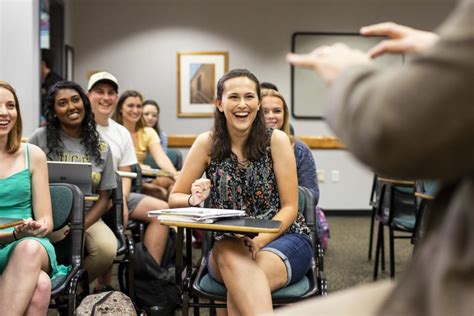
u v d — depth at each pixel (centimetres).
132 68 695
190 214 182
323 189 704
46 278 214
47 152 290
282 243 212
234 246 197
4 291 210
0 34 441
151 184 438
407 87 61
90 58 691
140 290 282
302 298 204
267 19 696
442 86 59
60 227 244
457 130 59
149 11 693
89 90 357
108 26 691
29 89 449
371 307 75
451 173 63
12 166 237
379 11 696
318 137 698
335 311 76
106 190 297
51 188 246
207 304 211
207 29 696
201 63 697
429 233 72
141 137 470
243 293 188
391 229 373
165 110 700
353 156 68
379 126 62
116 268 411
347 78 69
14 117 236
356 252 487
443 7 696
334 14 696
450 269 65
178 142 696
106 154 299
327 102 71
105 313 237
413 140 61
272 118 301
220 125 223
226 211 191
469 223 65
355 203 707
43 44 507
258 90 219
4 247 224
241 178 221
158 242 342
